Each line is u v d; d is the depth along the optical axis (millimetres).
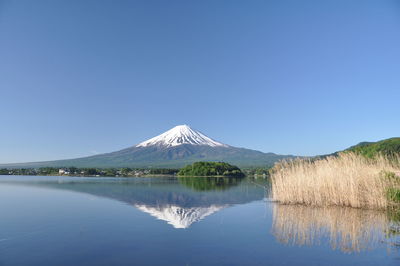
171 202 29828
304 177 25781
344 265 11320
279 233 15961
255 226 17750
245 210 23922
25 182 72062
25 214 22344
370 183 22422
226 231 16609
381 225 17125
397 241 14148
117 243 14242
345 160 25125
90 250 13180
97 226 17984
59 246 13797
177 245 13891
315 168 26641
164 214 22328
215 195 36938
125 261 11805
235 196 35531
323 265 11352
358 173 23453
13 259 12047
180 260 11891
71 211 23797
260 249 13242
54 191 43688
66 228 17484
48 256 12406
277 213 21625
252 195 36594
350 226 17000
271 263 11555
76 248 13477
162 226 17984
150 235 15805
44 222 19250
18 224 18562
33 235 15781
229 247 13586
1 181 77312
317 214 20703
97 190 45781
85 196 36250
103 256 12383
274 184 29312
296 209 23031
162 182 72812
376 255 12320
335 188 24078
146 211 23797
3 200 31750
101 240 14758
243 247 13562
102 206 26766
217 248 13453
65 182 71938
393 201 21281
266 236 15406
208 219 20172
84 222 19219
